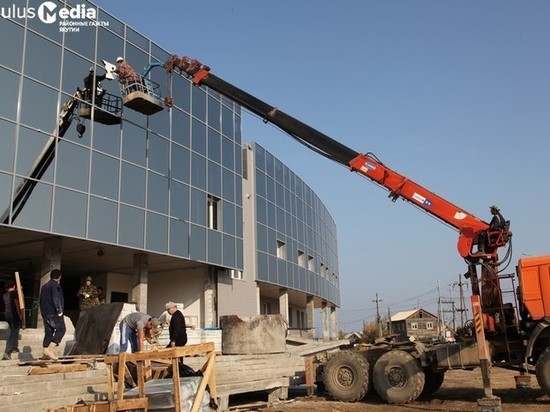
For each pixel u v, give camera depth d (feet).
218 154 89.04
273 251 116.47
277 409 40.32
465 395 45.14
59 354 47.62
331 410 39.50
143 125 71.46
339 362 44.96
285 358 59.47
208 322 87.10
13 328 41.81
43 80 57.88
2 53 54.03
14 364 36.47
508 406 37.70
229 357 55.67
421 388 41.81
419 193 43.16
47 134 57.41
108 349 43.11
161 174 74.08
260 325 61.36
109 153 65.21
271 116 47.52
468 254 40.88
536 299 38.65
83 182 61.00
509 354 40.32
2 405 28.19
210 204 86.74
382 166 44.50
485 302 40.45
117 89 67.41
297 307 174.29
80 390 33.45
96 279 90.79
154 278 93.71
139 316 35.76
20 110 54.95
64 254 73.61
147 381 30.89
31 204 54.85
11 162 53.42
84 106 62.49
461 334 42.65
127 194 67.36
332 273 176.76
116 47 68.74
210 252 83.97
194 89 83.97
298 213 136.46
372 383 44.91
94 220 61.87
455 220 41.83
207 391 30.30
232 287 96.02
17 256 73.36
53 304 38.63
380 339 47.03
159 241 72.33
